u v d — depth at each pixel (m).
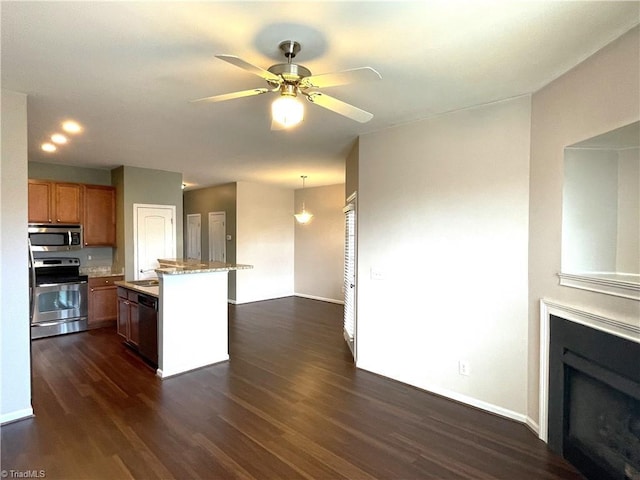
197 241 8.74
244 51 2.21
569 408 2.39
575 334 2.33
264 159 5.27
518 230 2.87
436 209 3.33
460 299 3.19
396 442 2.57
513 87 2.70
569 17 1.84
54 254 5.60
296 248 8.70
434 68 2.41
